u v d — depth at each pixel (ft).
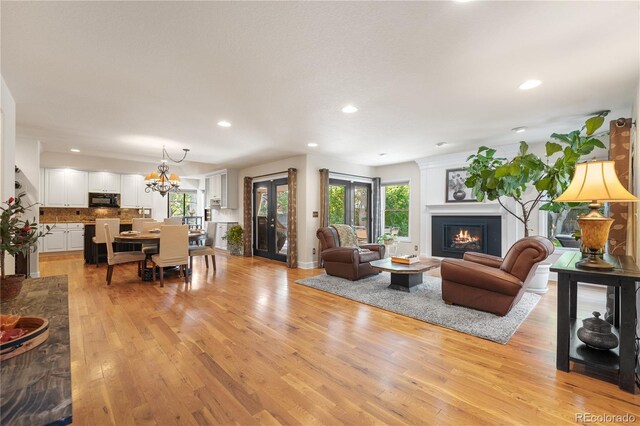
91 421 5.14
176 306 11.32
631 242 9.48
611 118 11.82
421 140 15.56
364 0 5.32
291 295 13.00
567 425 5.12
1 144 8.61
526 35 6.36
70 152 19.79
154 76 8.38
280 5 5.46
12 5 5.44
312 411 5.47
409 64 7.66
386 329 9.29
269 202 23.09
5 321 3.34
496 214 17.63
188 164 28.76
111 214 27.43
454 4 5.40
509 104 10.41
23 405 2.22
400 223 23.20
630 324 6.05
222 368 6.91
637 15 5.64
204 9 5.58
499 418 5.31
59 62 7.61
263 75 8.30
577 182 6.86
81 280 15.34
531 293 13.34
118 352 7.63
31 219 15.26
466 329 9.20
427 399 5.85
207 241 18.63
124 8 5.57
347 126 13.08
